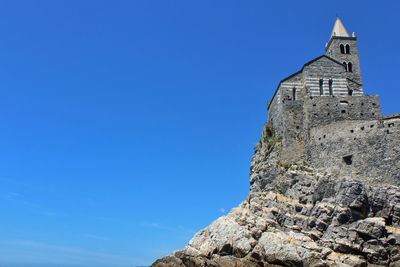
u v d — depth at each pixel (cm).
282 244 5659
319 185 6359
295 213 6394
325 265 5303
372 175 6122
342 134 6706
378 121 6300
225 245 6031
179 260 6312
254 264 5656
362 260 5338
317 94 7919
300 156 7350
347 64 8962
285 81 8081
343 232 5650
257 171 7825
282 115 7756
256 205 6638
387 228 5544
